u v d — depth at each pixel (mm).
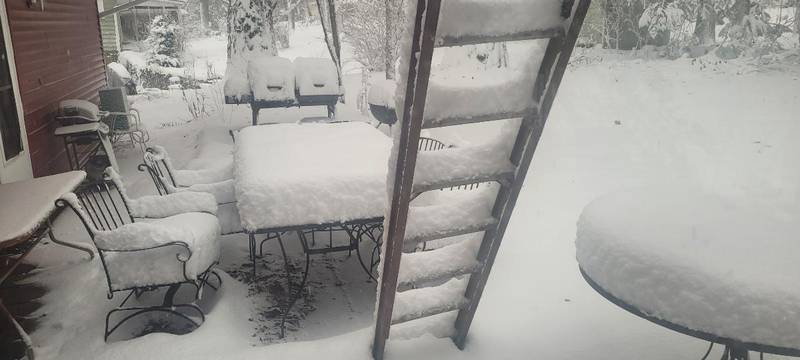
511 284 3203
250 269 3730
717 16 13344
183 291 3320
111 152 5941
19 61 5004
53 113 5812
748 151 6449
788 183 5266
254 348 2484
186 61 19891
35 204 2871
